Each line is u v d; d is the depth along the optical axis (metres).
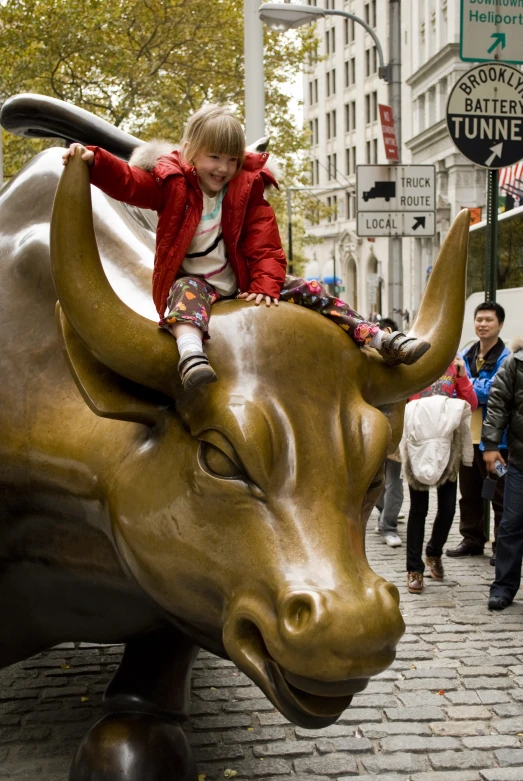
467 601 5.95
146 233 3.65
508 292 14.20
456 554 7.18
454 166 34.91
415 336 2.86
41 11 18.97
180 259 2.66
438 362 2.85
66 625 3.32
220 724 3.97
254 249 2.72
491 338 7.28
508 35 6.94
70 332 2.57
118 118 20.30
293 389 2.54
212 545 2.48
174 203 2.62
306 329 2.64
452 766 3.65
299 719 2.42
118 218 3.39
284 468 2.45
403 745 3.82
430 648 5.02
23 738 3.82
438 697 4.33
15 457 3.02
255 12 10.34
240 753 3.70
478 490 7.14
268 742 3.82
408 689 4.43
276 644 2.29
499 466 5.99
